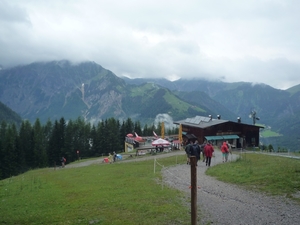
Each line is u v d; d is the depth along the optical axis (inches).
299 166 957.2
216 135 3095.5
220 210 603.2
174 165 1344.7
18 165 3636.8
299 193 693.9
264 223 527.8
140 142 3147.1
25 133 4069.9
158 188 815.7
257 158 1535.4
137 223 530.9
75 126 4411.9
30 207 695.1
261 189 759.1
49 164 3973.9
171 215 566.3
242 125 3245.6
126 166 1470.2
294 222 528.7
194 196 411.5
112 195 746.2
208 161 1327.5
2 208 709.9
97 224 537.0
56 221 567.5
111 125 4343.0
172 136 3230.8
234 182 870.4
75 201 710.5
